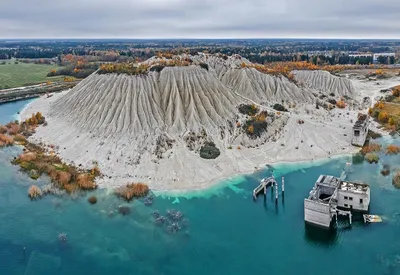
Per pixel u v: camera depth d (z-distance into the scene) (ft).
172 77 337.93
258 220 194.29
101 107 315.78
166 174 238.68
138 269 158.92
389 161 262.47
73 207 204.85
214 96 331.77
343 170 249.75
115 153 263.90
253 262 163.84
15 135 310.45
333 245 174.91
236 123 310.24
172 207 204.23
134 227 187.01
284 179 239.09
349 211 197.36
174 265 161.58
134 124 292.61
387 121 357.00
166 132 289.94
